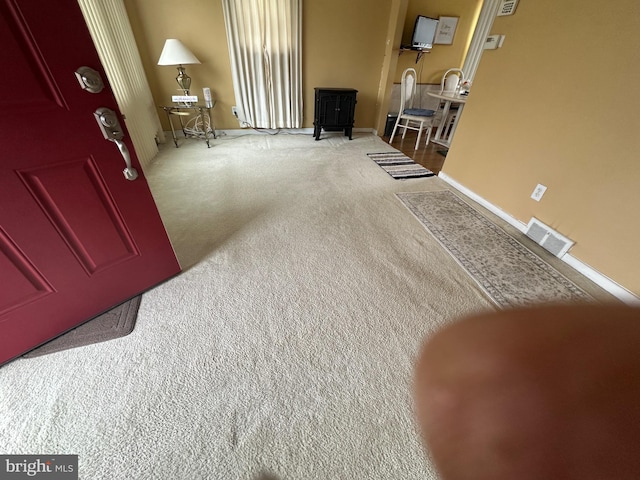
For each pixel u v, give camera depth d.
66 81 0.86
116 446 0.87
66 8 0.78
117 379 1.04
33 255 0.99
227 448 0.87
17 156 0.85
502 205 2.20
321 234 1.93
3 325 1.00
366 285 1.51
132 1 2.84
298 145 3.72
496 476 0.24
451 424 0.28
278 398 1.00
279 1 3.13
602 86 1.47
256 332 1.23
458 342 0.33
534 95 1.83
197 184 2.59
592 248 1.61
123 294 1.33
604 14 1.41
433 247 1.85
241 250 1.74
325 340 1.21
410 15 3.98
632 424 0.24
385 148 3.78
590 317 0.32
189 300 1.38
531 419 0.26
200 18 3.08
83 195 1.03
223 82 3.53
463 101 3.29
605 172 1.51
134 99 2.68
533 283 1.59
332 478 0.82
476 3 4.04
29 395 0.98
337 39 3.60
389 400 1.01
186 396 1.00
